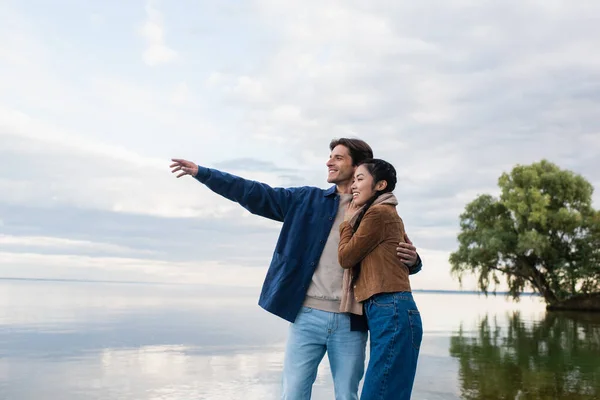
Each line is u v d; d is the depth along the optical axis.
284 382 3.35
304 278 3.30
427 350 12.02
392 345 2.90
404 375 2.89
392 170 3.22
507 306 47.53
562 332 17.36
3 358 9.99
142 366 9.31
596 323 22.05
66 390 7.34
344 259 3.07
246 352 11.21
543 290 35.69
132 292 62.06
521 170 35.72
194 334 14.63
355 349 3.28
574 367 9.71
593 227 33.75
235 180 3.41
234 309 28.86
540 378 8.53
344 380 3.26
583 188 34.44
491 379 8.40
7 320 17.94
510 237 34.47
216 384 7.82
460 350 12.08
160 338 13.50
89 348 11.48
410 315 2.96
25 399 6.81
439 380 8.28
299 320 3.31
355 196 3.22
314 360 3.34
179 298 45.88
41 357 10.17
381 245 3.04
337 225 3.39
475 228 36.91
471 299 80.44
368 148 3.52
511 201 34.47
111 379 8.12
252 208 3.44
